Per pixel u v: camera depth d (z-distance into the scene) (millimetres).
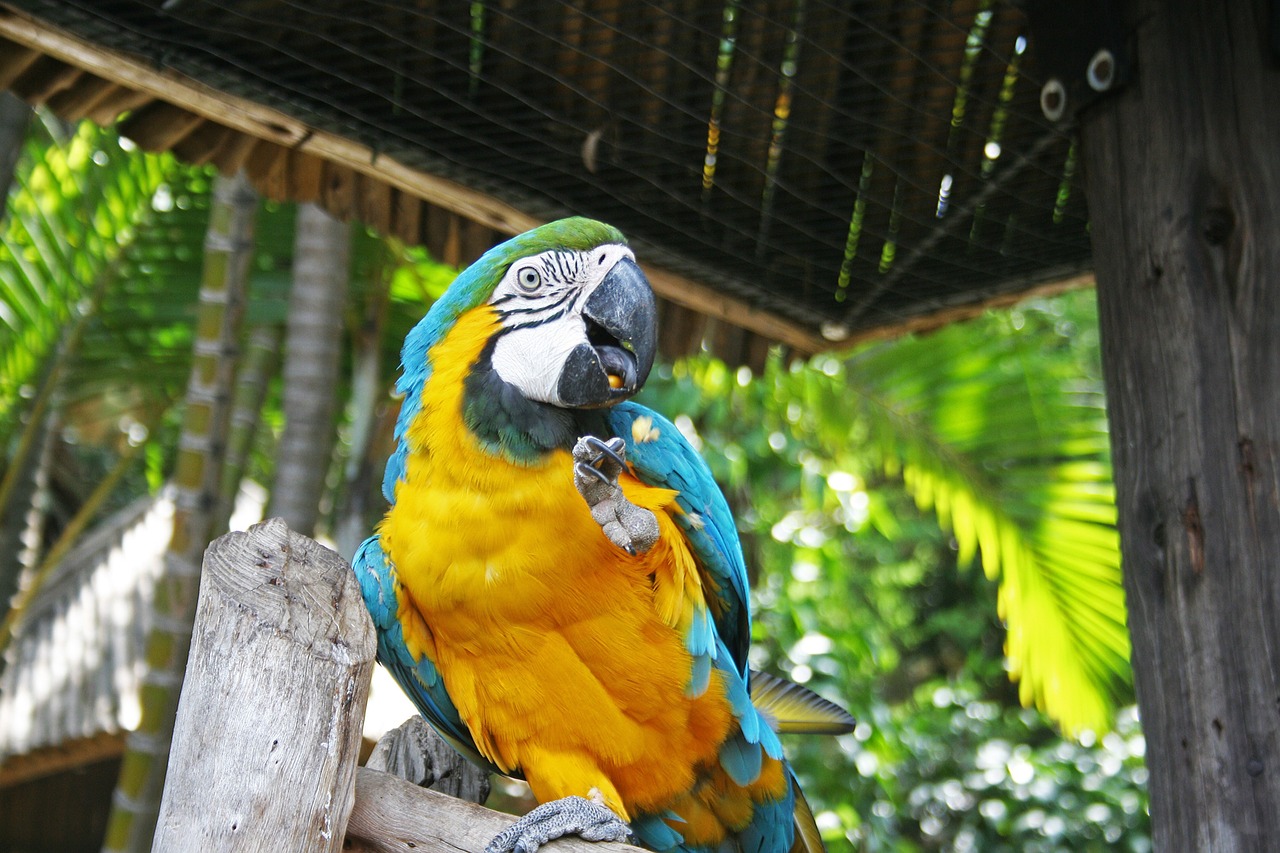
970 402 6145
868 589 11883
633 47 3146
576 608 2395
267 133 3340
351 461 5766
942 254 3896
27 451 5758
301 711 1857
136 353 5820
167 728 5055
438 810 2090
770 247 3904
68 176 5422
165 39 3027
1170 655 2520
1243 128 2529
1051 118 2881
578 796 2383
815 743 7988
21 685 8141
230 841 1807
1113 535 5816
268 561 1979
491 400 2420
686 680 2459
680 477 2648
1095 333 11008
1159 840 2541
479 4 3000
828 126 3369
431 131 3436
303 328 5500
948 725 9633
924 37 3078
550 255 2570
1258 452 2434
